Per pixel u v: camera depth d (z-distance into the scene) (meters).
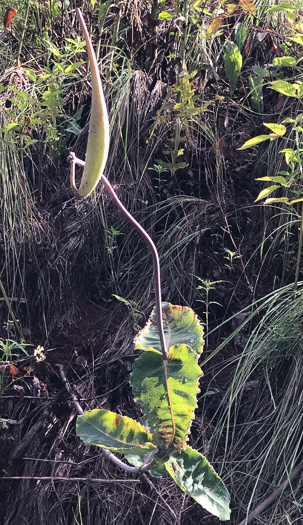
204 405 2.22
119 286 2.55
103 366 2.28
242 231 2.60
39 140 2.58
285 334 2.20
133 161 2.71
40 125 2.72
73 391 2.18
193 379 1.25
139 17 2.91
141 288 2.51
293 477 1.99
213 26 2.36
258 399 2.20
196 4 2.46
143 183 2.68
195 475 1.41
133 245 2.61
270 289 2.47
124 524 2.01
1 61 2.98
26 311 2.45
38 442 2.12
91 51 0.90
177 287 2.46
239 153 2.75
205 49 2.82
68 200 2.64
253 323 2.38
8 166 2.57
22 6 3.05
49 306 2.46
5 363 2.06
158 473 1.45
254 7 2.27
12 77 2.81
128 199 2.64
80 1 3.14
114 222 2.62
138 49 2.90
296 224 2.49
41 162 2.67
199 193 2.70
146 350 1.28
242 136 2.78
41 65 3.02
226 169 2.69
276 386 2.21
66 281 2.50
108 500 2.04
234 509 2.01
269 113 2.80
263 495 2.00
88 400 2.16
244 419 2.18
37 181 2.66
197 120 2.68
